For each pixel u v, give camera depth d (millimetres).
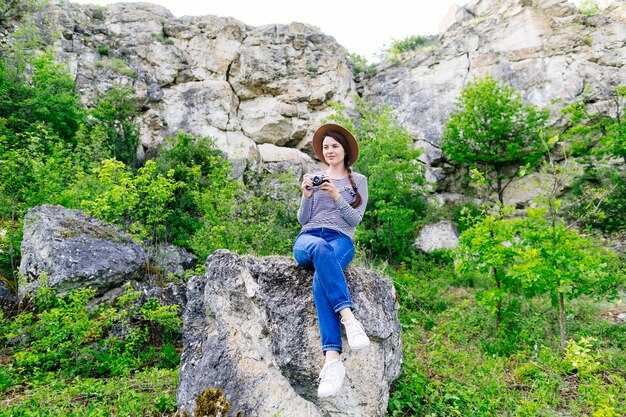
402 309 8008
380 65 20766
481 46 18094
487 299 6391
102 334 5953
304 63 19172
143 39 18172
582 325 6535
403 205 14477
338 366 2635
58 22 16656
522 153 14961
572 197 13586
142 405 4129
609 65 15945
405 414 3848
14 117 12234
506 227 6324
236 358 3521
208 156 13617
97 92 15820
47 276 6195
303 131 18062
